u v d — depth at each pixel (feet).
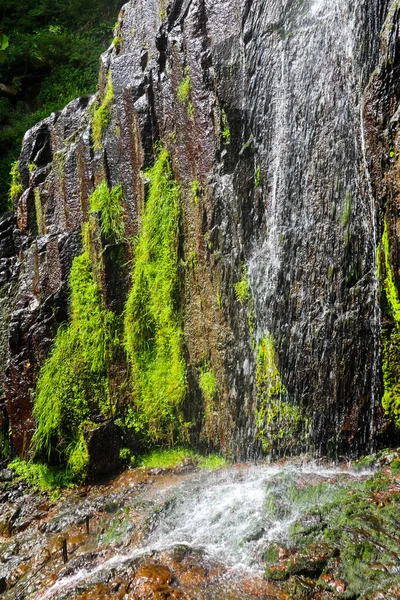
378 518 11.26
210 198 16.65
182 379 17.74
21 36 43.86
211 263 16.83
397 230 13.19
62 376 19.72
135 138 19.54
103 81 22.72
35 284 22.08
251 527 12.28
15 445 20.94
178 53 18.16
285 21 15.80
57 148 25.02
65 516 16.20
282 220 15.47
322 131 14.78
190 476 16.69
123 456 18.71
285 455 15.64
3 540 16.34
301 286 15.08
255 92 16.05
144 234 18.80
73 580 12.46
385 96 13.21
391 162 13.16
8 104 43.01
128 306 19.03
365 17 13.96
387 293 13.75
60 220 23.20
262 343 15.96
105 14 44.91
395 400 13.98
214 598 10.37
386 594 9.46
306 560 10.61
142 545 13.14
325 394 14.76
